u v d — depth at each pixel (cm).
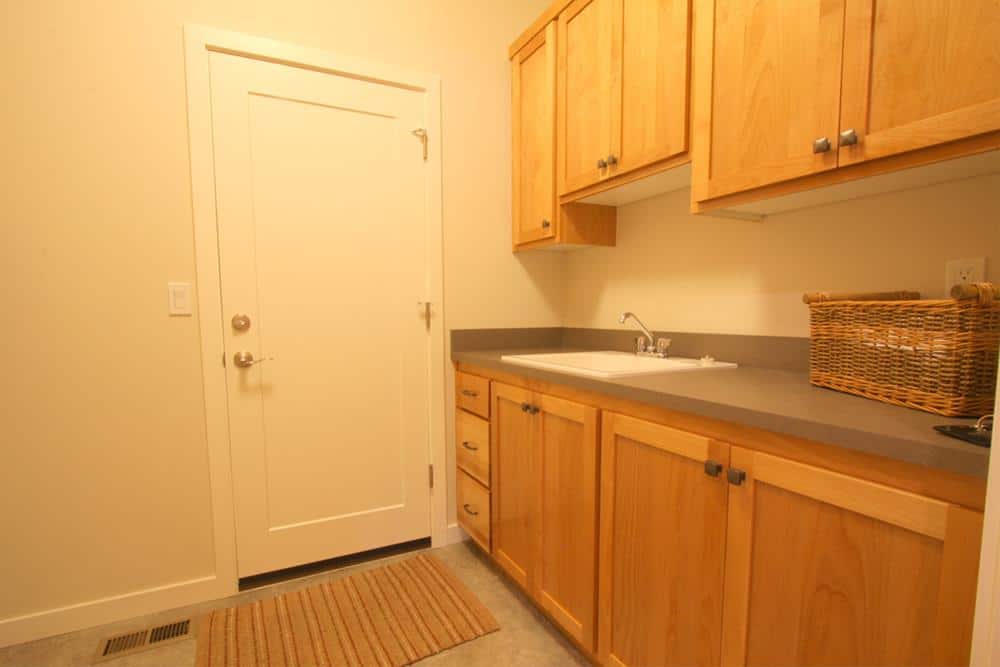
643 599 111
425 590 174
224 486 169
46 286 144
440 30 199
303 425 182
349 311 188
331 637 148
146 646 145
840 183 100
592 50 164
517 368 156
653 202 185
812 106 99
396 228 195
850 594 73
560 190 186
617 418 117
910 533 65
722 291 160
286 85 172
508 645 146
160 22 153
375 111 188
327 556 188
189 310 161
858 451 70
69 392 148
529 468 155
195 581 166
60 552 150
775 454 83
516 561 164
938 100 80
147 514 159
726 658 92
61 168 144
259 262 172
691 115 131
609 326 210
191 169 159
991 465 53
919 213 110
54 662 138
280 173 173
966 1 76
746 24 112
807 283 135
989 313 74
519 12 218
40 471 146
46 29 141
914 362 82
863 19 89
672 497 103
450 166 204
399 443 201
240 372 170
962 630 60
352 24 182
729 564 91
